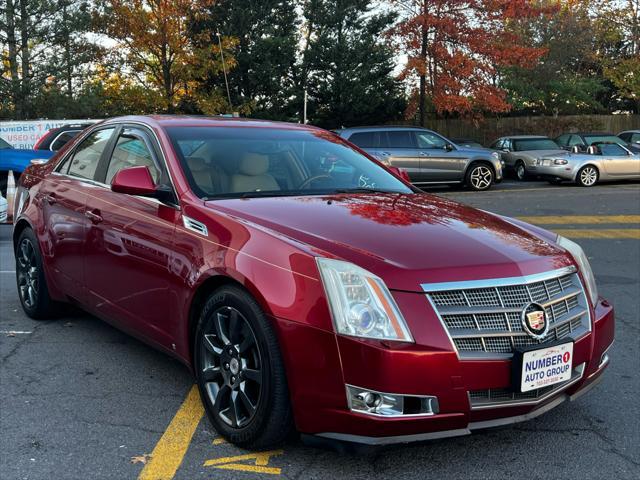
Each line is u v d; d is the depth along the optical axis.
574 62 38.34
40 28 26.70
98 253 4.29
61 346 4.78
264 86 33.03
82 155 4.98
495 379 2.81
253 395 3.11
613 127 35.25
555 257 3.24
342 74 34.22
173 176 3.82
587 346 3.17
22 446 3.22
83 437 3.34
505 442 3.35
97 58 28.47
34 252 5.23
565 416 3.69
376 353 2.69
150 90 29.08
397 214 3.53
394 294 2.78
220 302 3.22
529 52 26.34
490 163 18.73
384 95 34.53
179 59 28.47
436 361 2.71
